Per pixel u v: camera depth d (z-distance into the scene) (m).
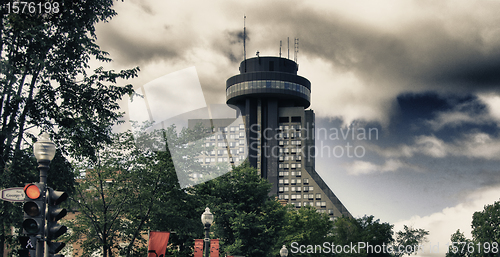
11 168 19.83
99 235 31.27
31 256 8.48
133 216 32.09
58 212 8.85
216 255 29.36
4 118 20.72
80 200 31.47
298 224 56.06
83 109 22.53
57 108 22.05
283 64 197.88
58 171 22.00
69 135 23.00
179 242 38.31
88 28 22.50
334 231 70.31
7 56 20.80
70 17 20.92
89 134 23.33
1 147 20.44
